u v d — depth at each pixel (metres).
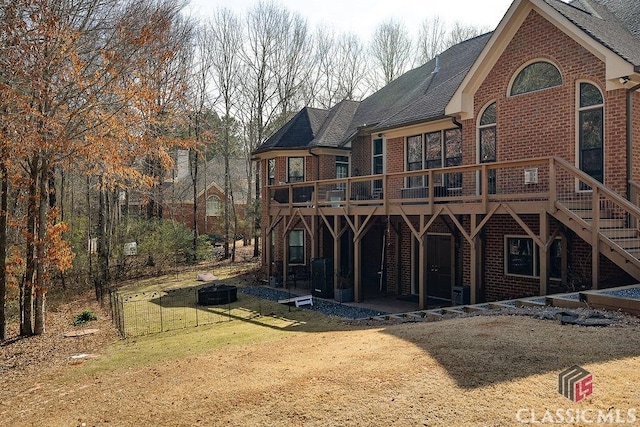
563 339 6.13
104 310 15.73
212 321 12.93
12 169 12.22
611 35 10.78
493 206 10.41
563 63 10.79
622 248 8.38
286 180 20.45
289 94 33.97
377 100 22.02
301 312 13.60
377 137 17.80
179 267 26.06
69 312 15.88
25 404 6.76
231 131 34.88
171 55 14.05
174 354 9.05
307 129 21.27
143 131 13.48
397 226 16.50
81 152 12.27
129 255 25.20
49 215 12.99
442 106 14.62
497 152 12.27
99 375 7.94
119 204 28.36
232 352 8.31
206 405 5.48
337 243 15.32
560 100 10.88
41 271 12.75
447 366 5.62
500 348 6.03
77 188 27.55
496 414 4.28
